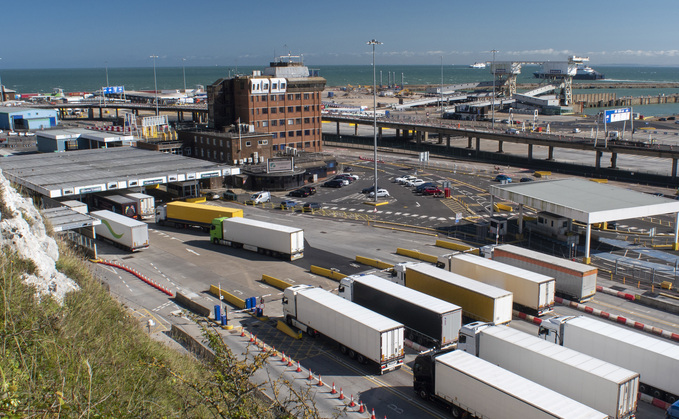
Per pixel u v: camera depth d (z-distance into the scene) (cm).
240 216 7500
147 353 2164
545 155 14612
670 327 4462
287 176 10525
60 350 1509
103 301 2611
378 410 3322
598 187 7175
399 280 5078
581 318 3856
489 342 3516
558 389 3131
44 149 14012
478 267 4991
